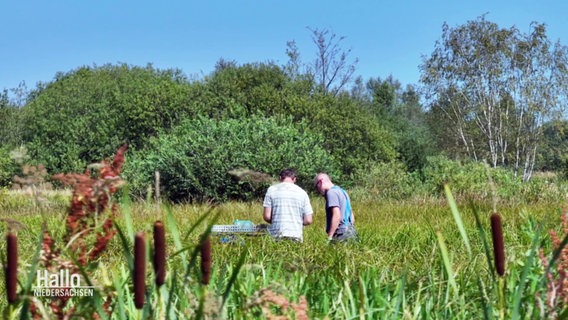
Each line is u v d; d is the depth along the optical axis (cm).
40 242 279
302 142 3806
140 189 3359
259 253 783
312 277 552
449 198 292
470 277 547
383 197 3186
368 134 5019
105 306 339
